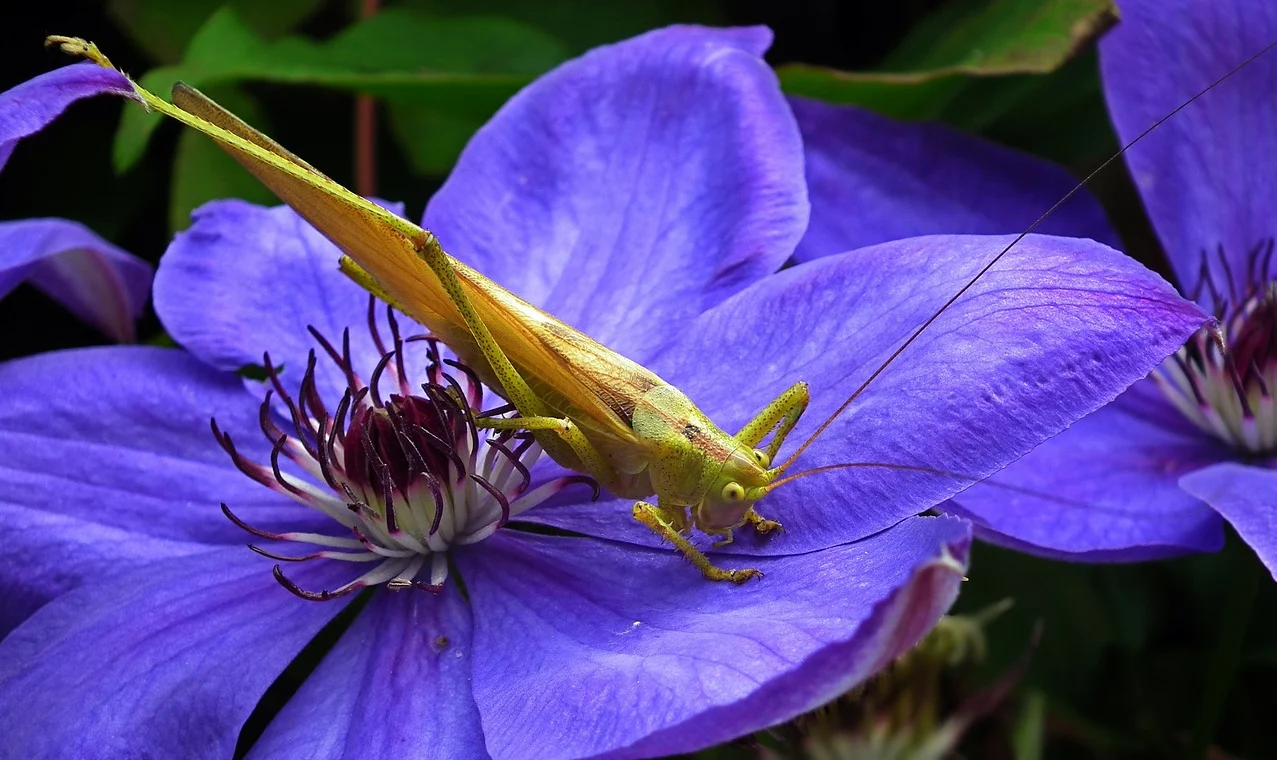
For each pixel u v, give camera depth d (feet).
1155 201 0.83
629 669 0.64
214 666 0.70
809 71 0.82
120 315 0.83
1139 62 0.83
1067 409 0.66
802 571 0.67
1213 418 0.79
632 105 0.80
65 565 0.73
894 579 0.64
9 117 0.64
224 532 0.74
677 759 0.76
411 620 0.71
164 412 0.76
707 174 0.77
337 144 0.91
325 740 0.68
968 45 0.84
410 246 0.69
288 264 0.79
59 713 0.69
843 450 0.68
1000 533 0.72
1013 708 0.76
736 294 0.74
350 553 0.73
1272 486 0.73
